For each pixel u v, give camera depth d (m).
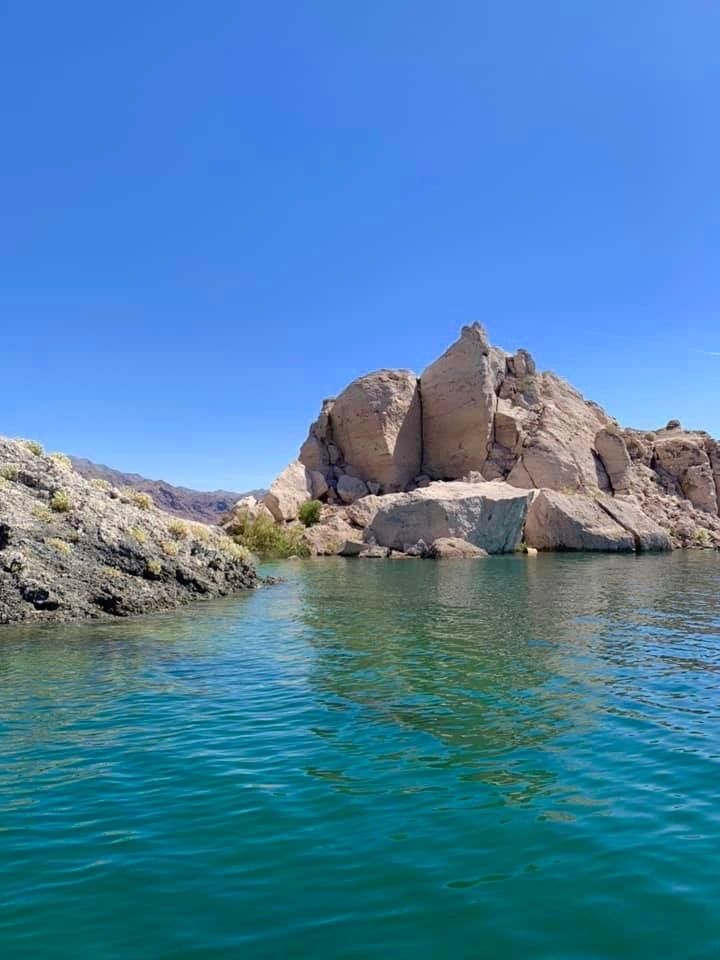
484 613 24.20
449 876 6.88
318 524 60.69
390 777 9.50
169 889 6.67
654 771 9.62
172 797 8.87
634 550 57.06
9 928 6.06
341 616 23.67
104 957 5.64
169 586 26.80
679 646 18.36
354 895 6.55
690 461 74.44
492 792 8.95
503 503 54.25
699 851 7.33
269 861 7.20
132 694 13.84
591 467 69.50
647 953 5.68
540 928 6.02
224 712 12.62
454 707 12.88
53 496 26.28
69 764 10.06
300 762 10.10
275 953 5.68
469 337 72.81
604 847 7.44
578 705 12.95
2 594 22.20
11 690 14.16
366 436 72.19
